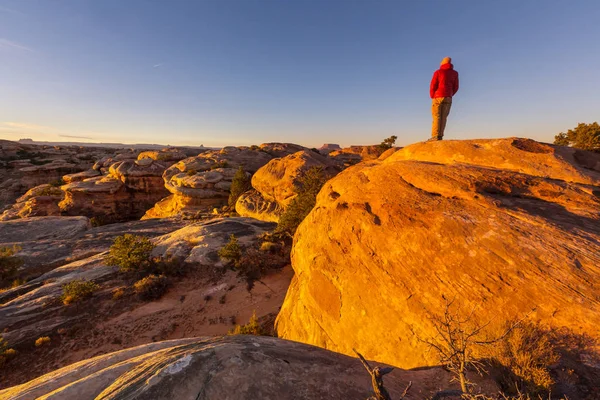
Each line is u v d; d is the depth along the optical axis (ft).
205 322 57.88
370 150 181.47
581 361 14.14
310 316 32.71
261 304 63.77
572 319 15.69
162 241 98.22
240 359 11.95
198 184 179.11
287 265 82.64
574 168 26.99
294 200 98.02
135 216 218.59
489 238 21.53
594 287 16.51
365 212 30.83
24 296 64.64
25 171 291.99
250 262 79.87
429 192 28.86
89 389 12.71
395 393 12.92
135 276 73.20
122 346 51.13
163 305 63.31
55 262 91.45
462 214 24.35
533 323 16.35
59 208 201.26
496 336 16.01
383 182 32.68
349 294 27.63
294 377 11.80
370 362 15.90
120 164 223.71
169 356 12.83
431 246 23.41
